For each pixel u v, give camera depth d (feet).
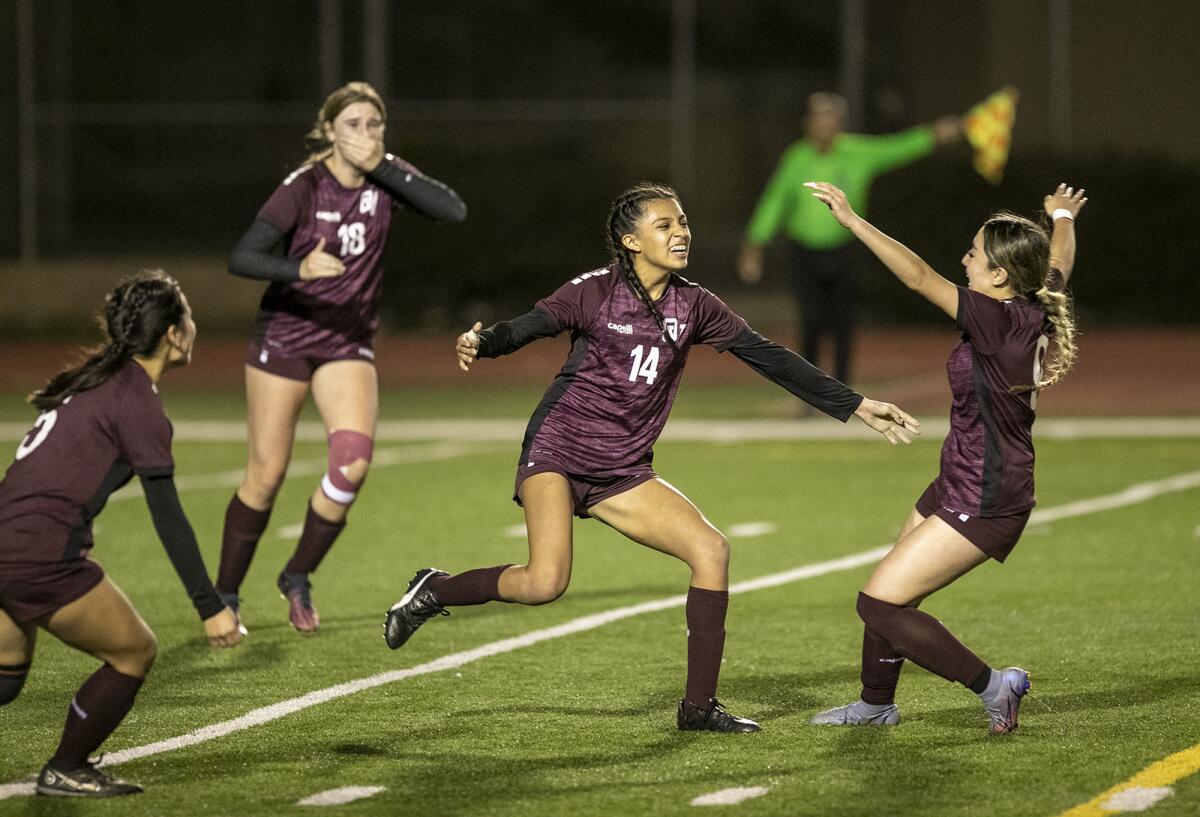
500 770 63.82
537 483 68.85
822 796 59.98
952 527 66.23
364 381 89.45
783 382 70.08
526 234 297.33
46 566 57.21
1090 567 105.70
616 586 102.58
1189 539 114.32
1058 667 80.38
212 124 308.40
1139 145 296.10
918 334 282.77
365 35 306.76
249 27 307.99
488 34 306.96
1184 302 284.61
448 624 91.97
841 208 66.49
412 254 297.94
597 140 307.99
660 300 68.69
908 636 66.64
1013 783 61.31
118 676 59.88
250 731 69.92
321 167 87.56
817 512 127.95
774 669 81.05
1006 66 296.92
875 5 302.86
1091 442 164.04
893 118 302.86
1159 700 73.67
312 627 88.58
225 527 90.27
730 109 306.96
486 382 232.73
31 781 62.75
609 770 63.67
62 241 303.89
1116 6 295.28
